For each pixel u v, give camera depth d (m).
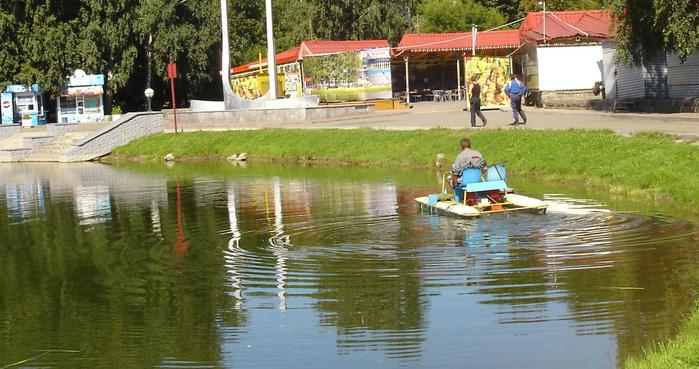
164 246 19.28
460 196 21.09
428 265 15.81
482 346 11.41
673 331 11.48
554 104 49.91
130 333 12.73
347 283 14.85
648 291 13.45
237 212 23.92
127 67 67.12
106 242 20.31
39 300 14.95
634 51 40.03
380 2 80.62
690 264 15.02
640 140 28.20
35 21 64.69
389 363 10.99
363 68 56.53
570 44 50.12
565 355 10.91
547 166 28.11
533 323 12.20
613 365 10.48
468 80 49.91
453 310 13.00
